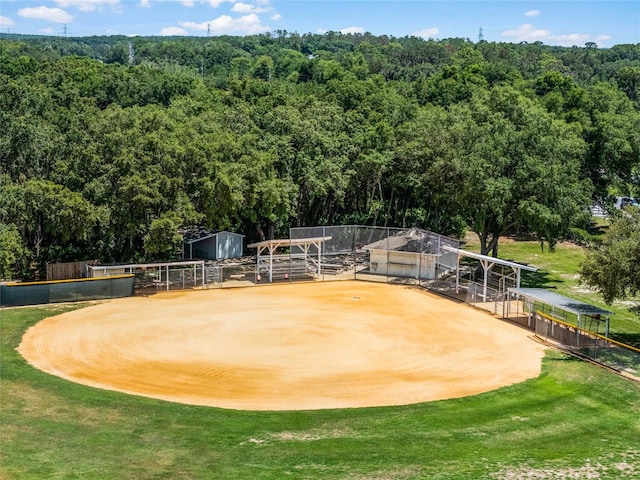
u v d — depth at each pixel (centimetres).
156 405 3050
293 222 7944
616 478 2197
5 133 5938
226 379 3600
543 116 6494
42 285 5162
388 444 2539
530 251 7769
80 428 2648
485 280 5406
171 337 4384
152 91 12394
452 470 2252
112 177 5788
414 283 6212
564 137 6500
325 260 7012
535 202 5747
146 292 5678
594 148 7969
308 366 3862
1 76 7119
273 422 2828
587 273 4091
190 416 2884
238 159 6300
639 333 4628
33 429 2603
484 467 2283
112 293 5431
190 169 6091
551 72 12675
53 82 10894
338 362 3947
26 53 19988
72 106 7819
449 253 6238
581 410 3080
